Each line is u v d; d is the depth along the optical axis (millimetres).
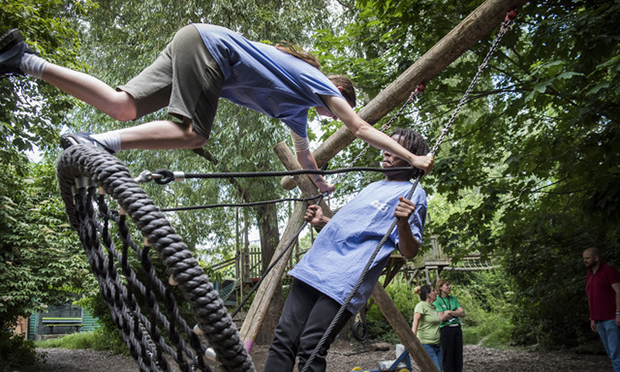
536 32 5906
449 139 7820
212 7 12547
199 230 13266
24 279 10469
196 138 1601
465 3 6355
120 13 14102
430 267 17719
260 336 14531
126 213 874
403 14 6523
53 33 8133
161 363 939
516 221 8109
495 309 17234
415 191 2238
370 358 11977
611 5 5445
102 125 12477
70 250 11469
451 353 6715
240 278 17734
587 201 6324
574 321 12406
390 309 4121
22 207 11297
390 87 3705
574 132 7125
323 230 2158
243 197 14031
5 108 7887
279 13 13609
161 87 1603
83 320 24047
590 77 5809
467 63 6793
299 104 1945
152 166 12508
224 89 1864
